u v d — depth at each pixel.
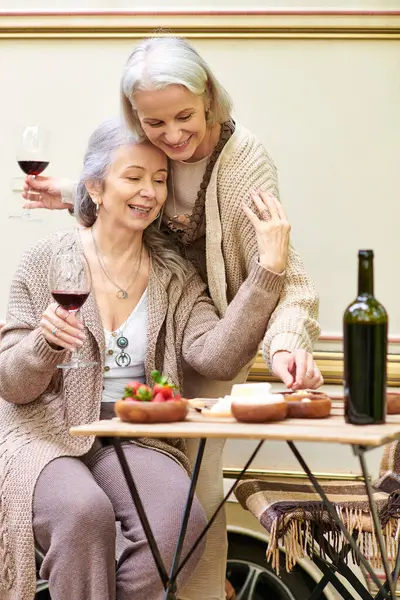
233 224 2.96
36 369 2.64
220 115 2.83
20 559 2.53
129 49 3.72
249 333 2.76
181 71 2.62
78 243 2.94
